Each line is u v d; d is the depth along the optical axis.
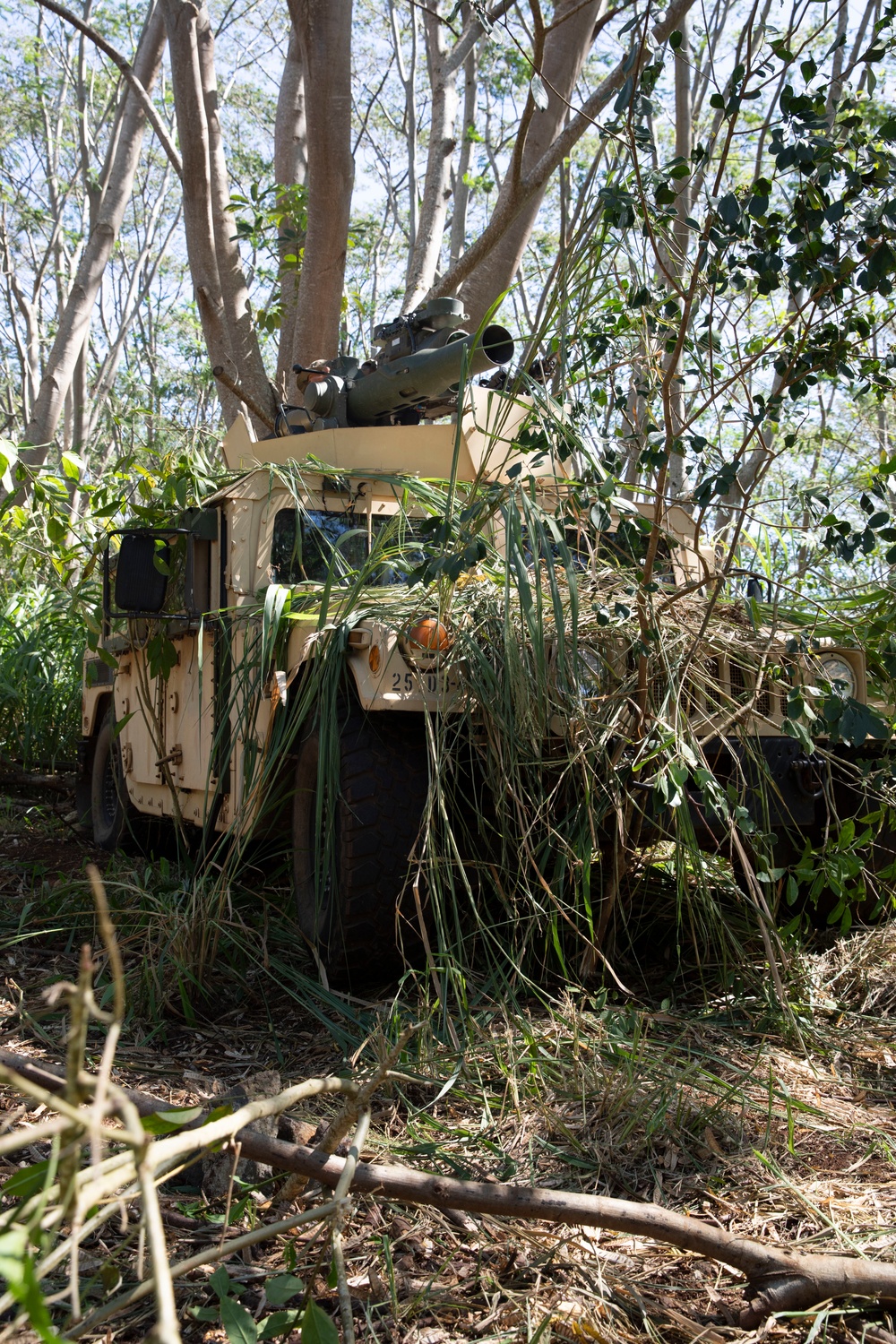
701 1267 1.96
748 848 3.57
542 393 3.12
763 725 3.52
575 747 3.12
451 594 3.17
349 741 3.35
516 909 3.23
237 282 7.58
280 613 3.56
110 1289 1.35
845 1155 2.43
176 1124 1.20
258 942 3.79
